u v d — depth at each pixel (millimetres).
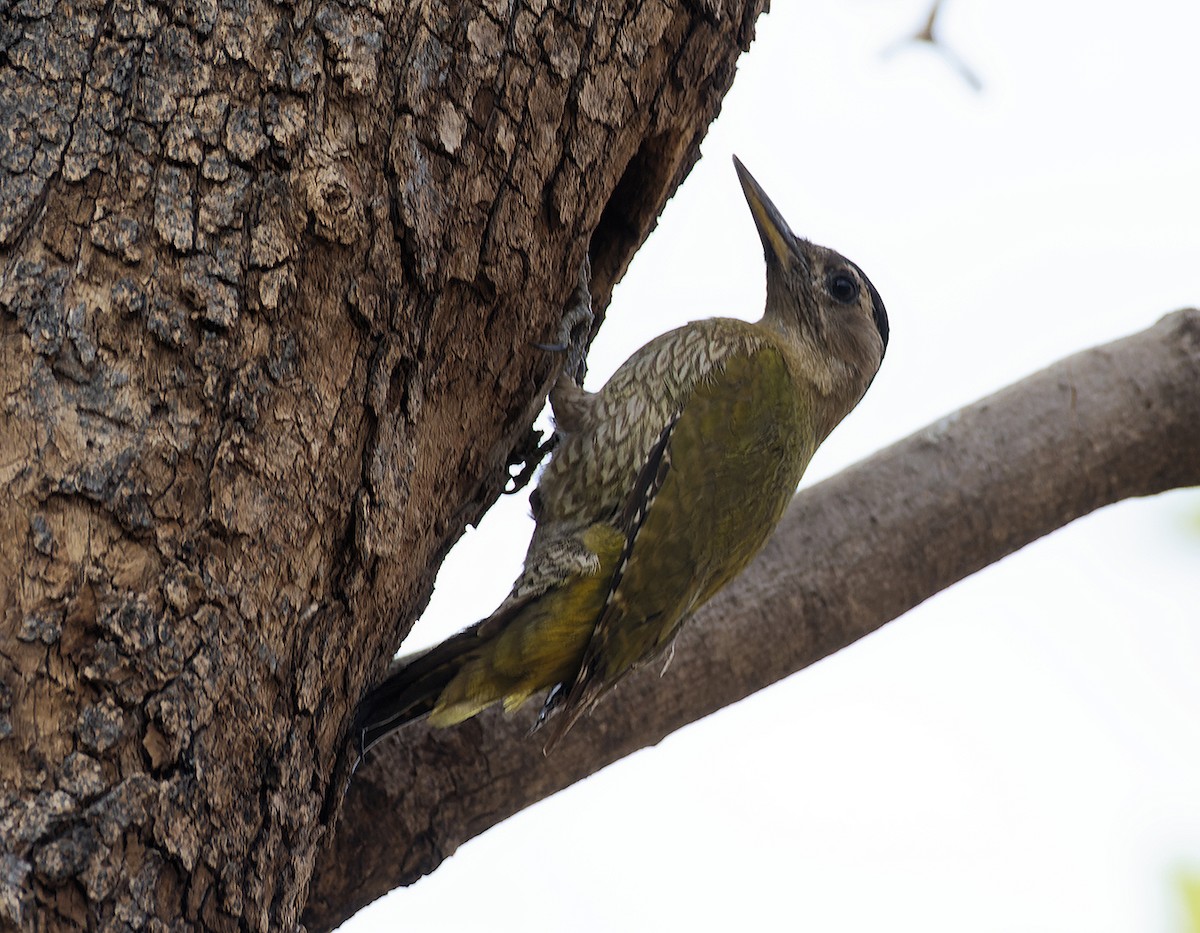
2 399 5391
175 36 5840
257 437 5836
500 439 7402
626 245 8391
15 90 5621
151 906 5379
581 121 6984
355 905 7676
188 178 5777
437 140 6375
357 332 6125
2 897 4977
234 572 5758
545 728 8062
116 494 5473
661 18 7223
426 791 7762
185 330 5695
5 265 5496
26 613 5273
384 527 6316
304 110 5973
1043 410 8953
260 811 5891
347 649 6375
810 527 8688
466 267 6648
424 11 6336
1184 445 9047
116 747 5363
